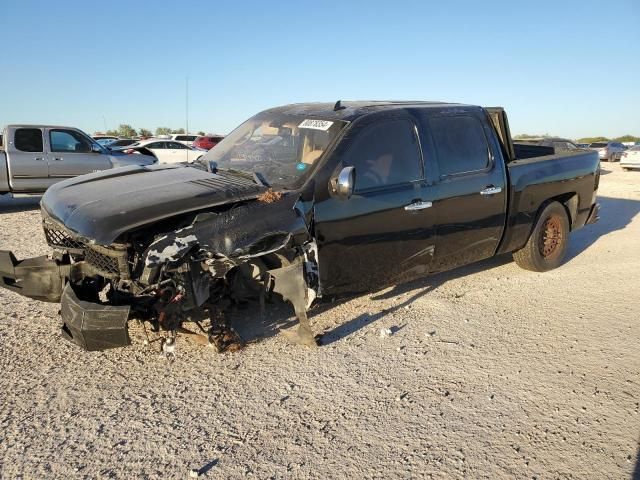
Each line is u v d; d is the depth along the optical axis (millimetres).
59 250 3910
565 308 5227
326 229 4023
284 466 2797
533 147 7531
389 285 4727
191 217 3473
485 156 5363
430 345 4289
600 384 3742
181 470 2744
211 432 3061
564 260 7109
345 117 4488
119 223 3238
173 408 3283
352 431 3117
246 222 3557
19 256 6707
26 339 4125
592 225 9781
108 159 12609
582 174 6590
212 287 3826
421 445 3012
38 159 11688
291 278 3830
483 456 2934
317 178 4020
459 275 6254
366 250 4332
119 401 3336
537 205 5965
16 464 2730
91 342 3236
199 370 3746
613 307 5273
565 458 2938
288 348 4117
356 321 4703
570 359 4117
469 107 5434
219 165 4691
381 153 4477
